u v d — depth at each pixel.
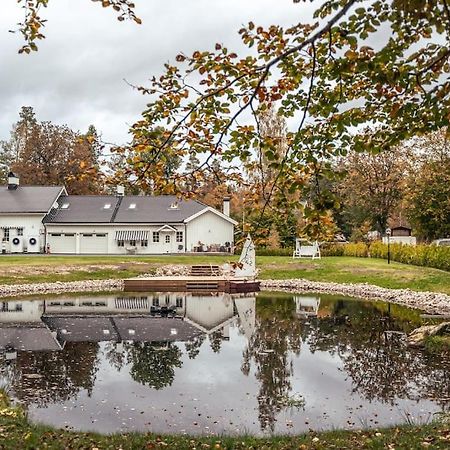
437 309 20.55
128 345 14.16
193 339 15.05
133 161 6.25
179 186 6.79
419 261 32.66
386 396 9.50
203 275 33.81
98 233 47.22
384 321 17.92
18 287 28.05
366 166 48.34
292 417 8.50
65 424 8.10
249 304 23.19
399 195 47.84
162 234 47.25
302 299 24.88
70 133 63.88
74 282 30.50
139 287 29.58
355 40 4.87
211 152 6.25
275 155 5.98
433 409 8.76
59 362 12.14
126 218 47.47
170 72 6.02
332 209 5.59
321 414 8.62
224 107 6.15
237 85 6.03
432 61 5.74
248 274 31.08
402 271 29.69
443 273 27.44
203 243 47.47
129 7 6.06
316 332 15.97
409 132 6.05
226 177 6.91
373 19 4.98
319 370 11.37
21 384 10.31
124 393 9.73
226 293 27.83
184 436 7.34
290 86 6.30
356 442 6.70
